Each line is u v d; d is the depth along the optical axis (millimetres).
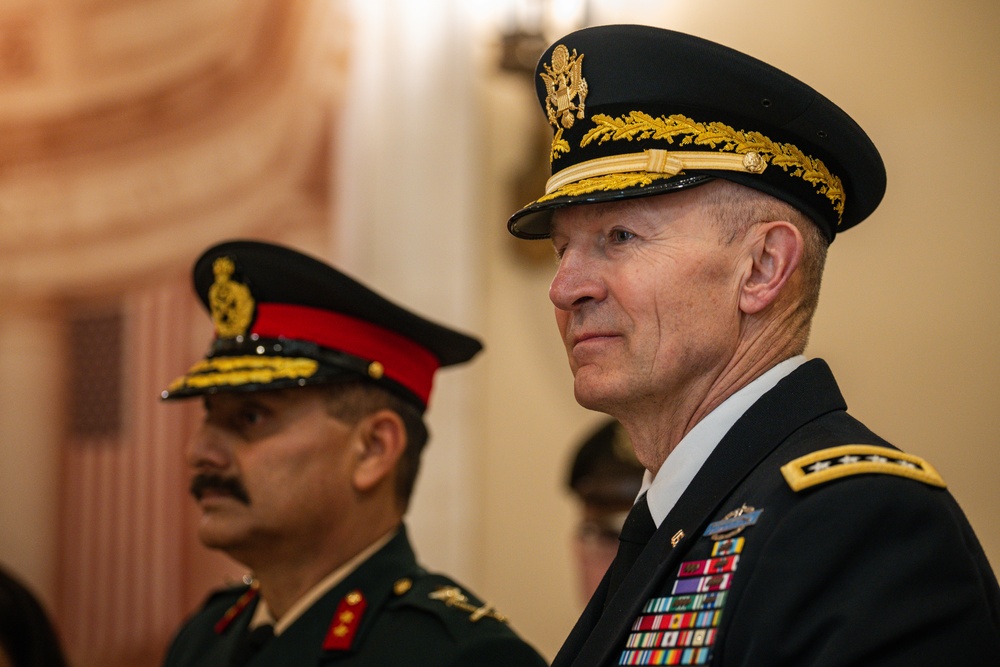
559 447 4867
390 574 2674
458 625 2523
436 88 5164
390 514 2762
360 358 2719
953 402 3842
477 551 4941
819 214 1768
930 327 3916
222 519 2598
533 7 4906
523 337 5020
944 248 3930
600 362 1732
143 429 5941
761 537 1461
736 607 1425
